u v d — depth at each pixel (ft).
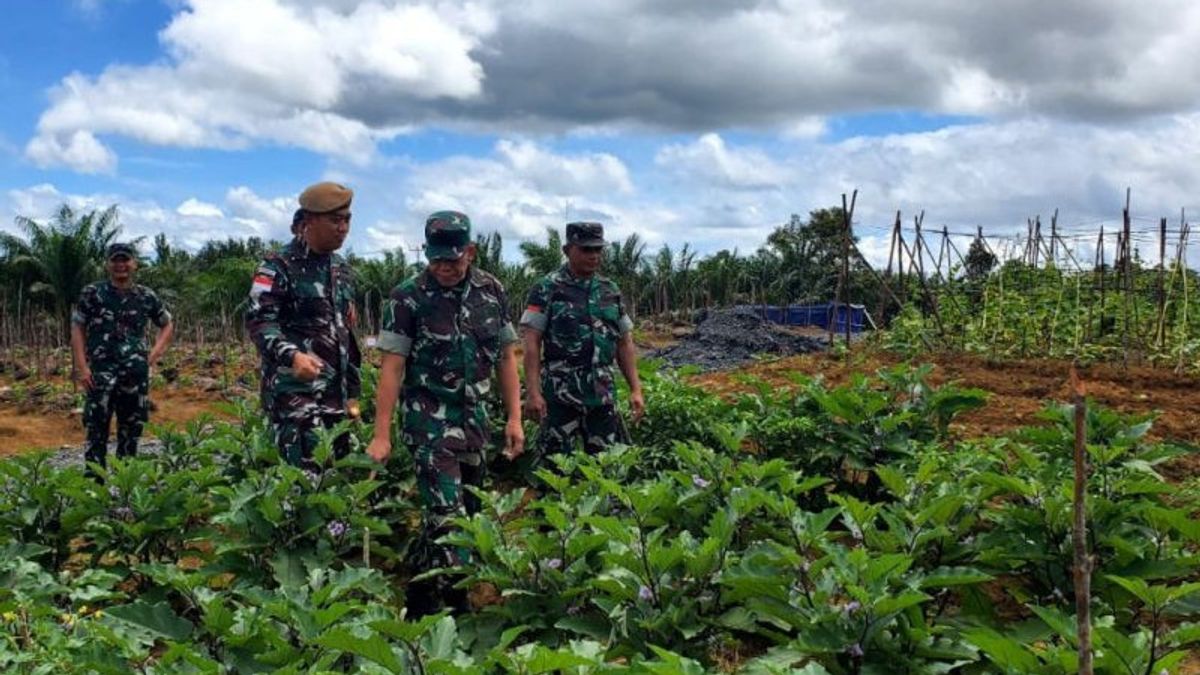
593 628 13.29
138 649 10.98
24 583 14.28
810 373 37.50
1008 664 10.70
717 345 71.92
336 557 16.31
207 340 111.24
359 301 115.03
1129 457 17.79
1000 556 14.58
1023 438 20.42
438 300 16.25
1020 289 51.19
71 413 53.06
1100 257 47.52
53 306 114.42
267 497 15.75
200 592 12.68
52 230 106.52
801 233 175.63
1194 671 13.97
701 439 22.53
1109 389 32.91
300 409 17.75
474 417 16.57
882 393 23.21
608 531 13.79
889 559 11.71
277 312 17.94
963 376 35.94
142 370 28.89
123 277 28.17
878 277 50.90
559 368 19.58
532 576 14.34
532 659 9.58
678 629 12.92
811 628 11.82
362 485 16.38
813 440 21.22
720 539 13.84
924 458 18.47
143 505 17.90
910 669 11.73
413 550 18.15
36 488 18.37
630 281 141.90
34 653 11.26
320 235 18.11
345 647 9.73
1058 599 14.61
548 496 17.19
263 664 11.09
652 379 26.63
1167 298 46.19
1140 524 15.51
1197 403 30.73
